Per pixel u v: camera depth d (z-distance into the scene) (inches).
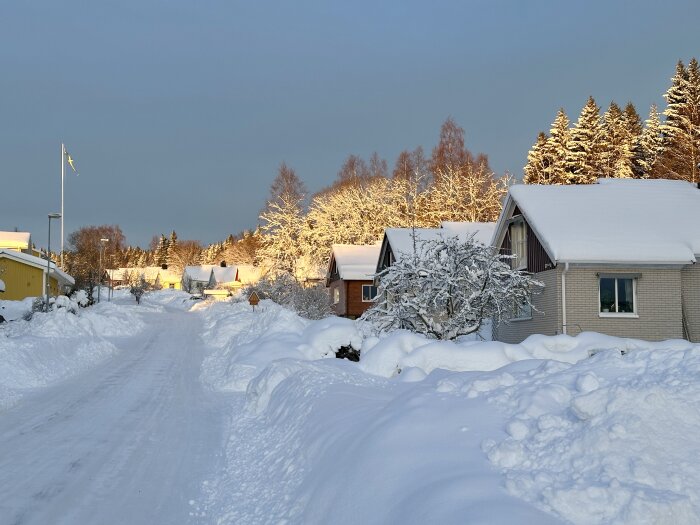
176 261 5935.0
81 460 385.4
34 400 614.2
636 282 884.0
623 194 1038.4
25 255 2068.2
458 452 243.9
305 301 1955.0
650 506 180.5
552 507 190.9
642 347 606.9
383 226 2655.0
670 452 205.6
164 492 323.6
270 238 2711.6
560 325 879.1
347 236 2674.7
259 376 577.6
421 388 347.3
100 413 545.6
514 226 1061.1
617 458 204.8
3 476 348.2
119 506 301.6
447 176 2389.3
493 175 2406.5
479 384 320.8
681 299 887.7
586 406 235.8
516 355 566.9
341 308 2001.7
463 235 1530.5
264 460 366.9
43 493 319.6
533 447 231.3
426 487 219.6
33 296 2084.2
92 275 3095.5
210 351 1139.3
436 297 761.6
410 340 582.9
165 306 3489.2
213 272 4244.6
